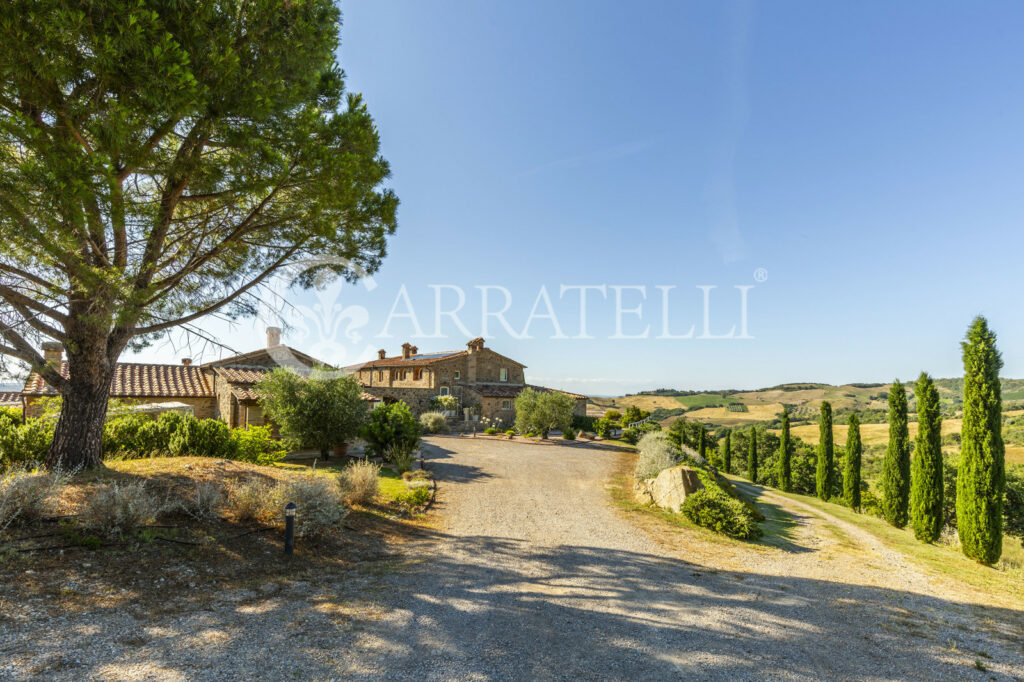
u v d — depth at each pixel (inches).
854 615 265.0
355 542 347.9
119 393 913.5
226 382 949.2
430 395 1550.2
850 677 193.8
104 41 232.1
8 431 421.1
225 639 192.4
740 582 312.3
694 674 189.0
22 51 224.5
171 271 383.2
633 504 552.4
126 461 433.4
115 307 293.6
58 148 240.2
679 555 369.1
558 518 470.6
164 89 253.4
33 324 321.4
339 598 245.9
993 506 412.8
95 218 256.1
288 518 303.1
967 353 447.8
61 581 220.7
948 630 249.3
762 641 224.4
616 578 305.6
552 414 1203.2
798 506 689.6
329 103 408.5
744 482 1090.1
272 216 391.2
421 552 340.5
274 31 322.0
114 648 176.4
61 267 292.5
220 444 541.3
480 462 805.2
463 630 218.4
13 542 245.9
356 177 376.8
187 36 285.4
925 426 507.8
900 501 627.5
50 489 282.5
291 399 759.7
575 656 199.2
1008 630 253.3
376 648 195.2
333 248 423.5
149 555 263.9
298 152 334.0
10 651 165.0
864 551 418.3
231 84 295.3
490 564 321.7
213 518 332.5
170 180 329.7
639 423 1609.3
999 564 417.1
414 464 723.4
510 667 186.9
